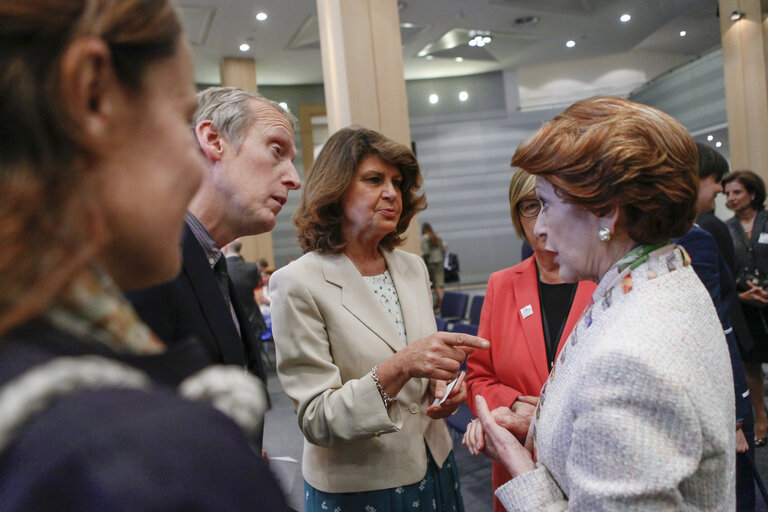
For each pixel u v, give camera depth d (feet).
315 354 4.29
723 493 2.23
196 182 1.19
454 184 50.01
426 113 49.73
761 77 27.84
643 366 2.10
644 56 47.32
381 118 15.98
